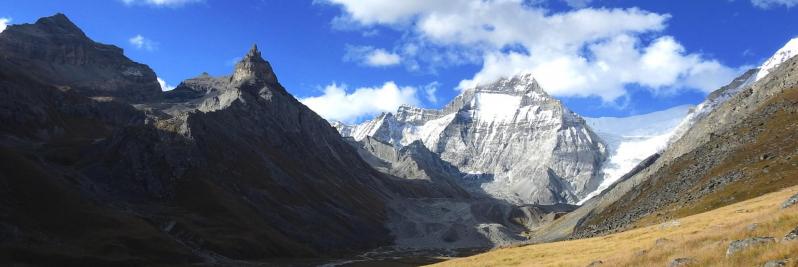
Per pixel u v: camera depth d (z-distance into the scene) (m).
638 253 48.28
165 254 164.38
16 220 143.50
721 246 38.03
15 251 129.62
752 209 79.31
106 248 151.50
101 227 163.75
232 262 183.50
